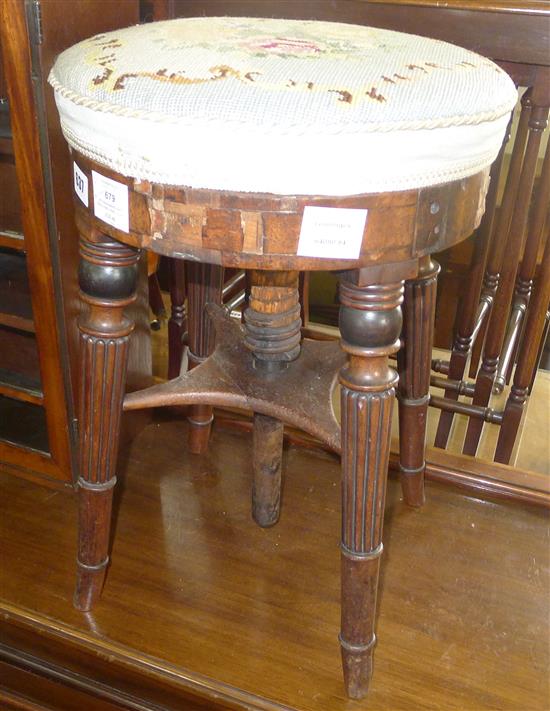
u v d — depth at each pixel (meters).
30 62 0.80
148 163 0.59
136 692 0.91
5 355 1.07
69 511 1.08
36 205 0.87
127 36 0.69
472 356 1.51
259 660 0.89
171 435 1.24
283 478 1.15
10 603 0.94
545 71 0.92
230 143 0.55
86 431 0.83
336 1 0.96
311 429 0.82
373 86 0.57
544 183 1.03
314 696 0.85
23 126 0.83
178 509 1.09
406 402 1.01
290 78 0.57
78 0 0.85
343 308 0.66
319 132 0.54
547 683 0.88
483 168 0.64
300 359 0.92
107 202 0.65
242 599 0.96
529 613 0.96
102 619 0.92
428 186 0.60
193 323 1.09
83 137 0.63
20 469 1.09
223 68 0.59
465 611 0.96
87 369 0.79
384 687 0.86
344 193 0.57
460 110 0.58
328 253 0.60
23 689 0.98
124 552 1.01
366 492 0.72
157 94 0.57
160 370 1.64
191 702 0.88
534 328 1.10
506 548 1.05
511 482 1.13
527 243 1.12
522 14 0.89
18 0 0.77
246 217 0.59
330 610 0.95
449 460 1.16
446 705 0.85
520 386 1.16
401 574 1.00
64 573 0.99
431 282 0.91
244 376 0.89
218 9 1.01
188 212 0.60
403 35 0.75
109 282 0.74
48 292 0.92
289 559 1.02
